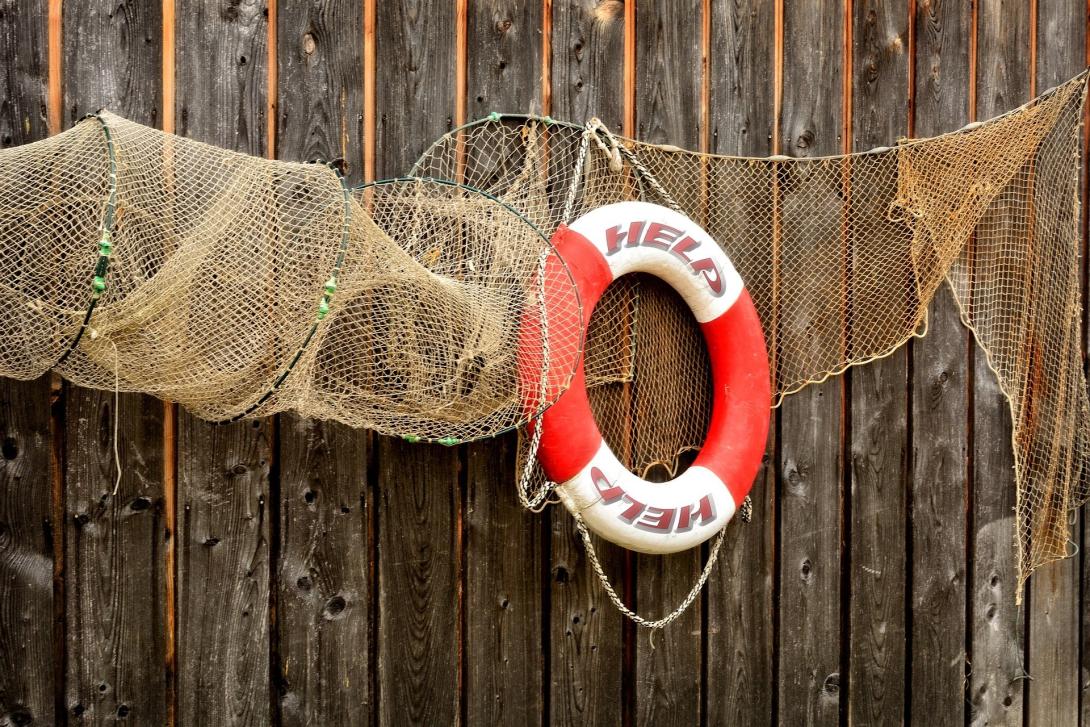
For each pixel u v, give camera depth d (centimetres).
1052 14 283
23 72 203
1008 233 277
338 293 190
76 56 205
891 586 273
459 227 217
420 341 204
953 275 274
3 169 178
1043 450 286
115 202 172
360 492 227
